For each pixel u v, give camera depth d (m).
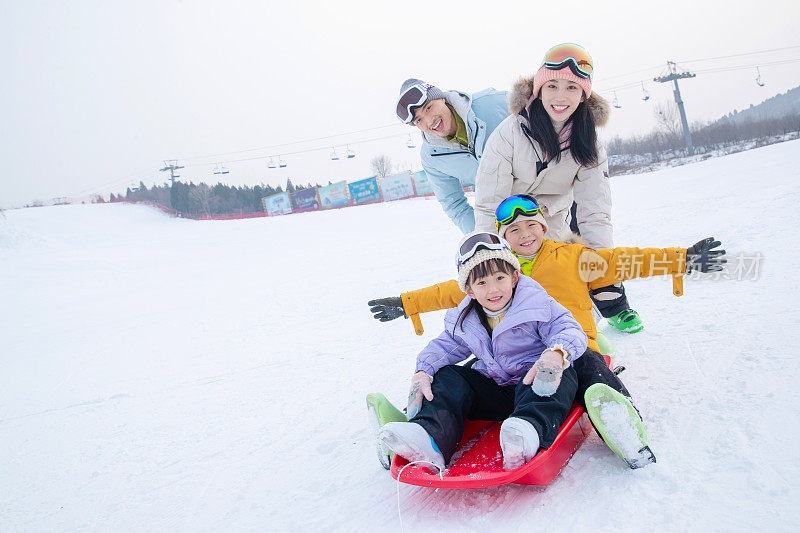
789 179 10.90
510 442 1.89
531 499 1.96
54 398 5.34
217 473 2.94
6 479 3.41
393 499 2.22
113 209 42.88
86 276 15.96
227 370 5.36
